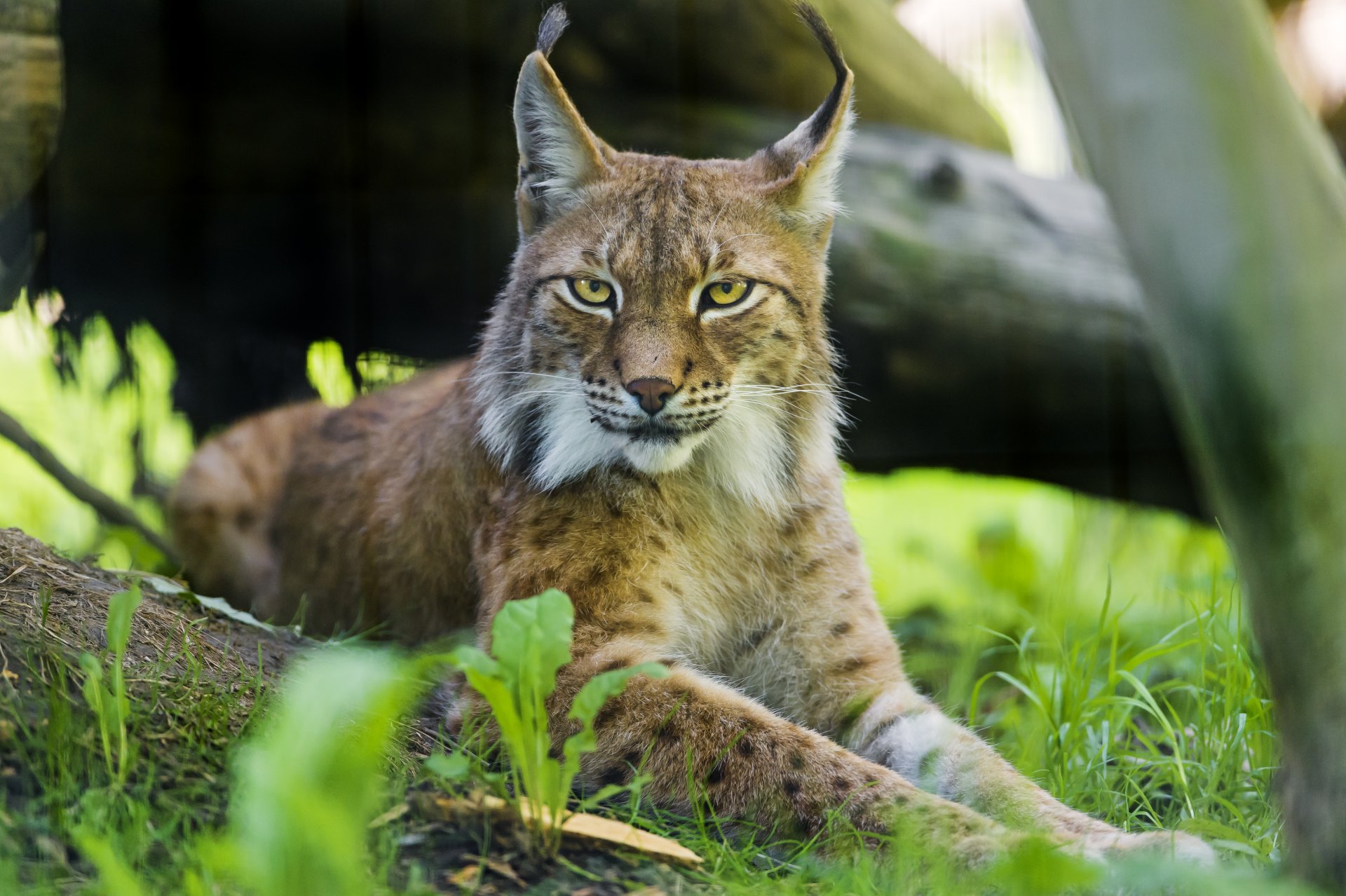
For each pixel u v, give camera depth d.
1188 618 11.12
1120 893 5.51
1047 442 14.95
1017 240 14.47
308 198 14.00
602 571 7.66
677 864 5.62
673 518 7.88
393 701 4.74
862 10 15.11
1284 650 4.75
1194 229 4.74
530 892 5.11
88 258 13.67
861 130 15.16
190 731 5.84
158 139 13.42
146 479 15.05
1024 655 9.60
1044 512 18.86
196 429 15.27
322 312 14.66
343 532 9.82
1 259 10.90
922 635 13.70
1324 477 4.62
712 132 14.02
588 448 7.71
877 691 8.18
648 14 13.55
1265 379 4.68
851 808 6.28
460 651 5.29
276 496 10.84
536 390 7.93
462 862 5.23
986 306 14.24
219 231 13.99
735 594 8.20
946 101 15.88
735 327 7.70
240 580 10.83
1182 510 15.46
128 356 14.78
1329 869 4.52
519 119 8.07
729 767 6.53
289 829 4.18
